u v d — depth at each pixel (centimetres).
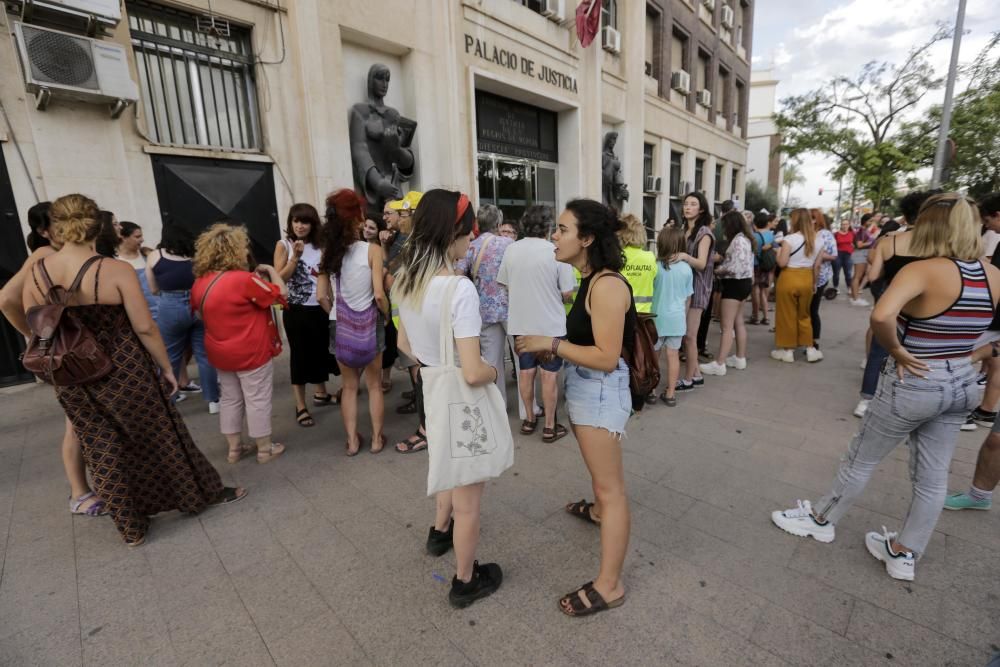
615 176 1213
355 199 325
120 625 200
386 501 291
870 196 1752
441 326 181
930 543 241
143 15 512
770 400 449
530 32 927
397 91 749
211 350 314
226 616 204
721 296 523
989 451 251
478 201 848
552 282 323
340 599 213
